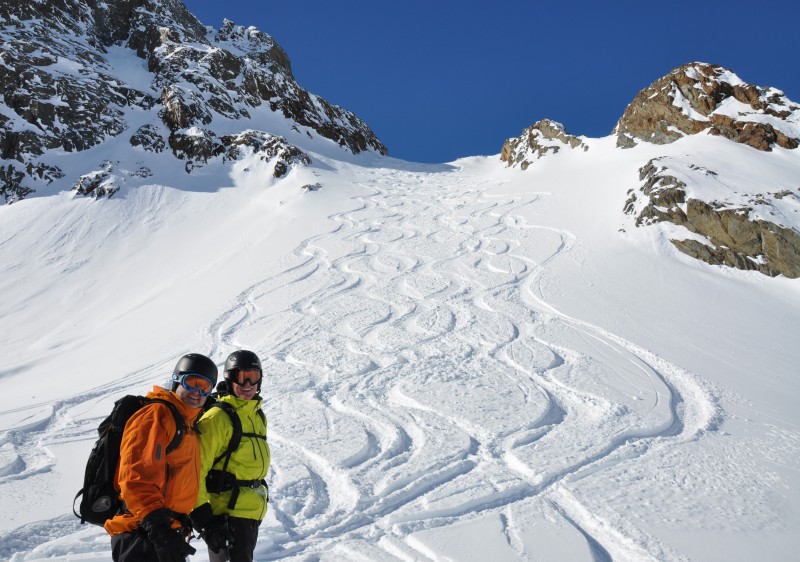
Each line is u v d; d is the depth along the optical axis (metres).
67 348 19.47
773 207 20.91
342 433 8.81
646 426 9.24
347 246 24.39
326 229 27.08
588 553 5.35
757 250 19.88
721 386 11.70
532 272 20.09
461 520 6.04
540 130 39.31
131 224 30.14
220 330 16.72
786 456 8.19
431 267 21.25
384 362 13.04
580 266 20.34
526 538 5.60
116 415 3.10
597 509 6.29
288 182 34.34
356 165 41.22
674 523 5.98
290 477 7.10
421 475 7.25
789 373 12.99
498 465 7.63
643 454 8.16
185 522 3.22
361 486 6.88
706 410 10.34
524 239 23.84
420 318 16.25
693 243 20.75
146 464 2.92
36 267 26.59
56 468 7.68
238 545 3.50
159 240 28.91
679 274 19.39
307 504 6.42
